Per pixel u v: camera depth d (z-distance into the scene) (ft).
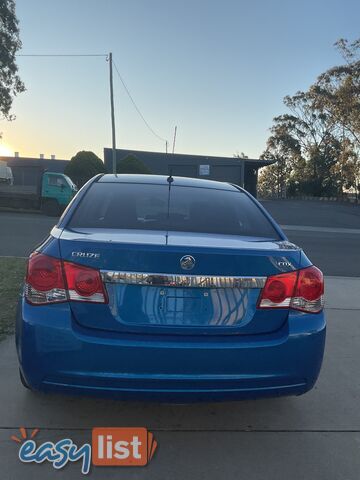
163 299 9.20
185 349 8.97
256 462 9.63
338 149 222.28
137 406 11.58
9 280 23.21
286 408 11.88
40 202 74.08
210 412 11.50
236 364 9.16
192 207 12.05
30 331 9.14
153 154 158.61
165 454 9.79
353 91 168.45
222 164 157.69
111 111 102.12
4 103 90.07
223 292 9.34
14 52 88.53
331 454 10.00
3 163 83.46
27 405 11.39
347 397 12.62
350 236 62.18
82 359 8.94
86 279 9.13
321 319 9.95
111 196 12.14
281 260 9.71
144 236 9.98
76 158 107.14
